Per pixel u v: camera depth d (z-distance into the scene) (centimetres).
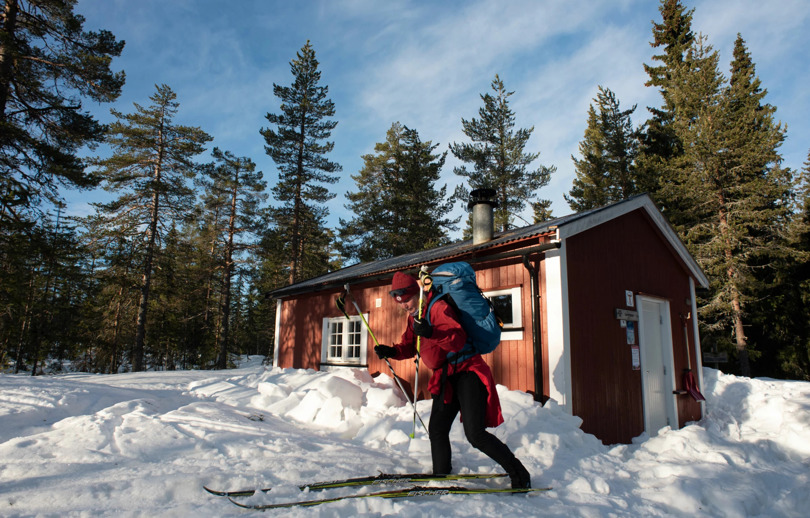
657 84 2436
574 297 571
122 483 284
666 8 2512
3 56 1238
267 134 2552
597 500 293
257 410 586
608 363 608
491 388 313
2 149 1270
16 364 2059
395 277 354
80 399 530
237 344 3092
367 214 2845
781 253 1791
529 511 258
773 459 469
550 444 423
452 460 372
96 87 1397
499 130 2605
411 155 2759
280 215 2564
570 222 569
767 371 1970
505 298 638
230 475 305
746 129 1916
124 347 2450
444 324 305
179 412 486
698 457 454
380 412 552
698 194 1883
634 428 634
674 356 758
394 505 253
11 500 259
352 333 936
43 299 1920
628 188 2538
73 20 1349
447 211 2780
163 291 2334
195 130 2309
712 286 1891
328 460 350
